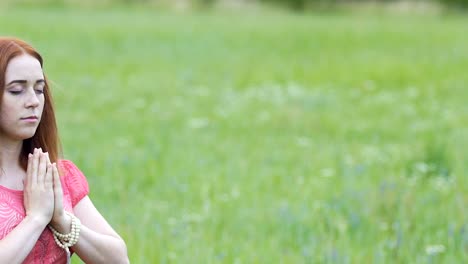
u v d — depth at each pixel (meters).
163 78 26.02
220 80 25.88
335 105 21.25
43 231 4.93
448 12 59.66
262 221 10.63
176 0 58.19
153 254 8.93
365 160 14.62
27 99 4.83
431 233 10.18
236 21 46.47
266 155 15.05
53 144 5.17
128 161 13.90
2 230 4.78
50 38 34.94
